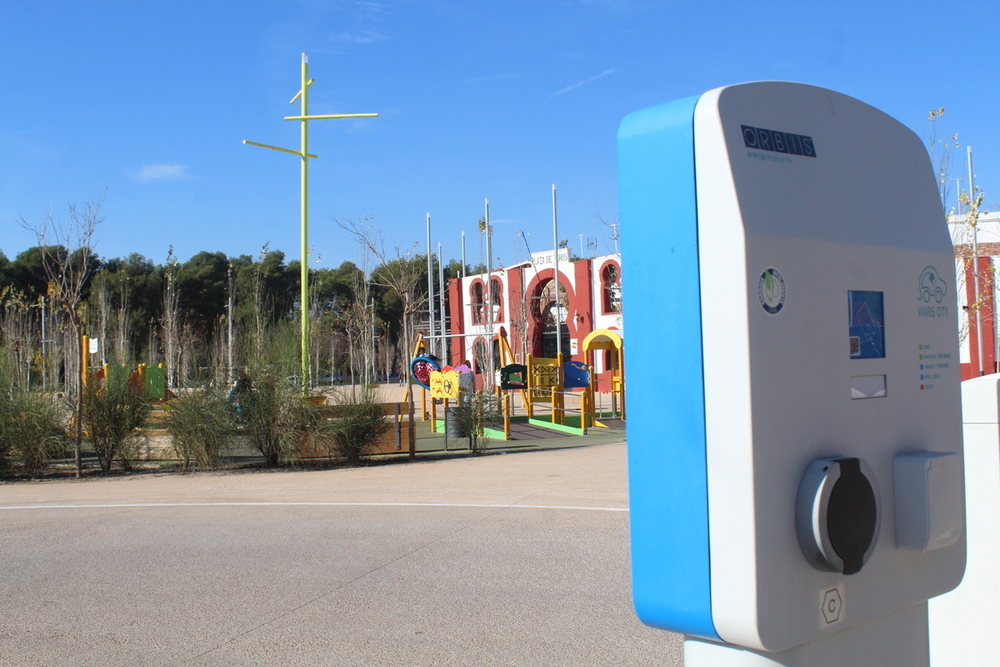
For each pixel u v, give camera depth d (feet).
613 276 127.75
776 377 5.81
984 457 10.03
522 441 58.59
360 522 27.89
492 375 108.99
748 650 6.04
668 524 6.09
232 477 41.65
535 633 16.16
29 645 15.70
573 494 33.19
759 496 5.65
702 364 5.85
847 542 5.98
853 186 6.75
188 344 123.03
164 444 44.83
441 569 21.24
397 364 184.75
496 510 29.73
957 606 10.25
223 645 15.65
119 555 23.25
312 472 43.24
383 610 17.79
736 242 5.69
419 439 59.98
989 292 67.82
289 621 17.07
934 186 7.73
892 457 6.78
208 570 21.40
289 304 185.57
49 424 42.52
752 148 5.95
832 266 6.37
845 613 6.30
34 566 22.00
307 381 45.88
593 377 76.79
